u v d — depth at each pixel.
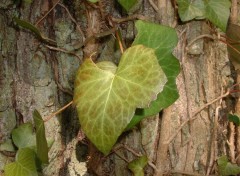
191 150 0.32
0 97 0.31
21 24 0.29
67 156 0.32
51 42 0.31
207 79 0.32
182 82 0.31
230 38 0.32
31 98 0.31
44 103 0.31
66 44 0.31
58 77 0.31
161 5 0.30
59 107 0.32
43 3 0.30
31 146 0.30
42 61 0.31
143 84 0.24
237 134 0.34
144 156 0.30
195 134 0.32
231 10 0.33
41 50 0.31
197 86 0.32
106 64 0.26
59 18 0.31
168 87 0.27
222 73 0.33
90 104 0.25
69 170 0.32
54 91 0.31
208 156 0.32
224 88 0.33
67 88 0.31
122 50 0.28
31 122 0.31
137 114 0.27
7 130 0.31
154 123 0.31
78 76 0.26
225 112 0.34
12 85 0.31
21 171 0.29
